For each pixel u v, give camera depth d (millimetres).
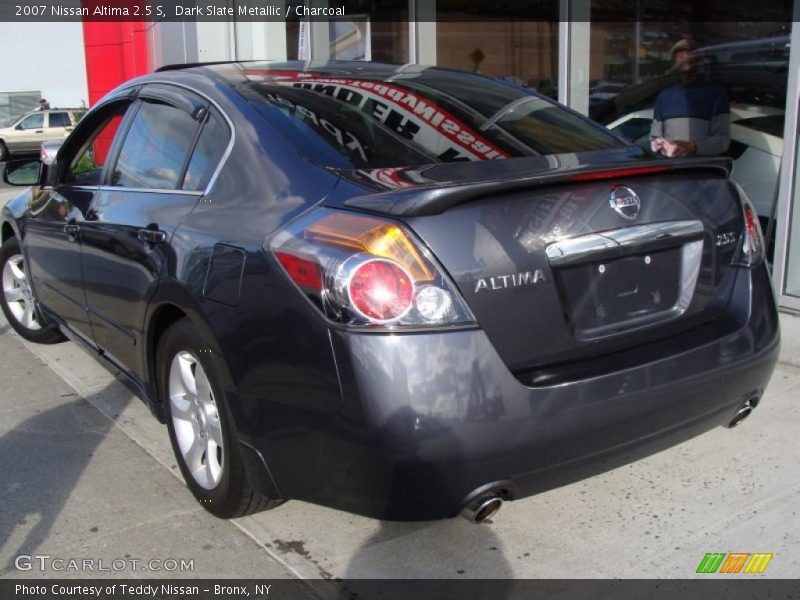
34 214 4680
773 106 6430
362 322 2395
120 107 4113
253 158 3021
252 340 2697
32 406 4453
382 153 2947
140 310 3414
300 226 2641
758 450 3717
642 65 7414
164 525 3236
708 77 6914
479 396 2418
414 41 8602
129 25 12133
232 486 3000
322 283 2471
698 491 3398
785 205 5082
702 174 3031
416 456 2381
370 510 2541
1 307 5645
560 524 3203
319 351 2475
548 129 3418
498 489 2508
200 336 3008
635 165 2760
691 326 2941
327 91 3398
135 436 4047
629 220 2758
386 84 3562
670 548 3020
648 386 2668
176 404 3354
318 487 2646
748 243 3107
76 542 3125
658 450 2846
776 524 3143
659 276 2859
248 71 3689
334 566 2965
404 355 2373
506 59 8062
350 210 2570
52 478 3625
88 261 3943
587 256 2656
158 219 3330
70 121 29125
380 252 2416
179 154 3461
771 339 3055
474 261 2469
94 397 4562
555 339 2605
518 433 2461
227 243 2859
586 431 2564
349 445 2459
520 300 2529
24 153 28562
